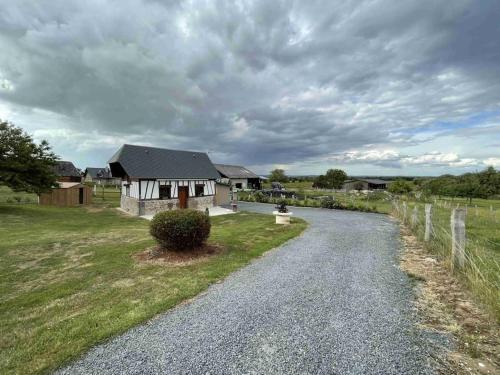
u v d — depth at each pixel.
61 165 46.78
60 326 3.72
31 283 5.74
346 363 2.86
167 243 7.21
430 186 44.75
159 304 4.29
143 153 19.89
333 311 4.03
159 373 2.73
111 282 5.45
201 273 5.79
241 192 37.06
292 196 31.62
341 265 6.34
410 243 8.77
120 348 3.16
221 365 2.85
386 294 4.65
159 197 18.77
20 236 10.74
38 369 2.83
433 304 4.25
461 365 2.82
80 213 18.50
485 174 39.25
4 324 3.89
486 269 5.05
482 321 3.69
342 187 62.00
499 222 14.72
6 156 18.36
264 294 4.68
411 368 2.78
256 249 7.89
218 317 3.88
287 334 3.42
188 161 22.38
